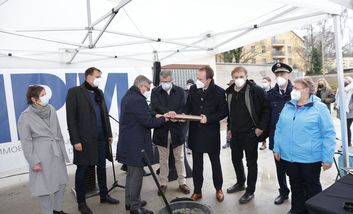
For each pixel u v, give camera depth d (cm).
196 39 441
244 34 379
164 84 359
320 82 702
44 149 281
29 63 442
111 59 521
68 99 307
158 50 507
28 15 321
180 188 384
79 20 353
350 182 187
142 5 323
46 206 290
